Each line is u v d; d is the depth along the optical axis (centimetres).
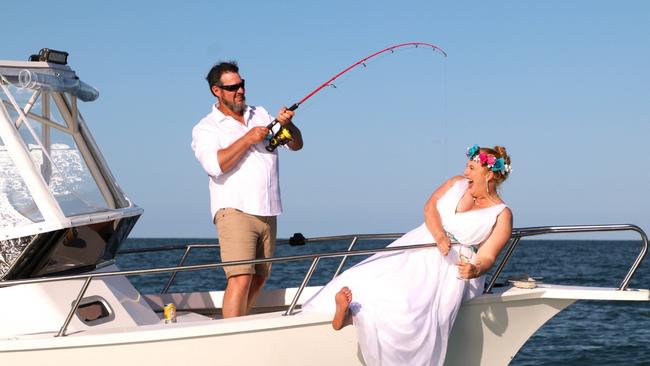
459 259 463
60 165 482
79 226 464
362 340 446
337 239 576
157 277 2220
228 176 493
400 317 443
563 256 5209
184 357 431
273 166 500
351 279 461
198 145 494
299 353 445
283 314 450
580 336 1205
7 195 444
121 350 427
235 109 499
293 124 517
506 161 473
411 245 464
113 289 485
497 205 463
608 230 494
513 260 4450
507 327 488
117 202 516
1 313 439
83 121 515
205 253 4000
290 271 2538
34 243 444
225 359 435
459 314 475
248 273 491
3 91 462
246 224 491
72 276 434
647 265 3753
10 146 446
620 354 1066
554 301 494
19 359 422
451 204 468
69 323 441
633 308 1529
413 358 447
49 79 477
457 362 479
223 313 486
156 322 498
